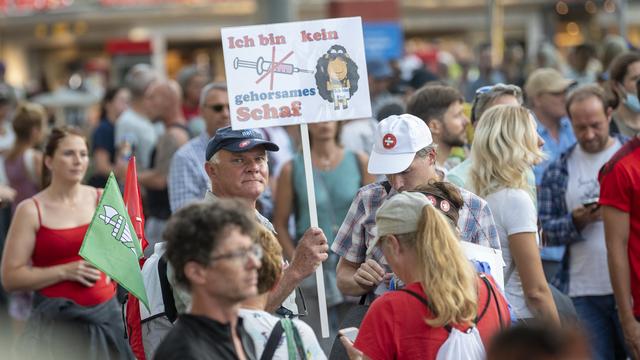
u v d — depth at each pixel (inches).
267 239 408.8
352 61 586.6
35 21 3243.1
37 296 665.0
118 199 519.8
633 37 2967.5
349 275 558.9
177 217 377.7
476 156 577.6
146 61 2546.8
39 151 1021.8
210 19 3218.5
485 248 488.7
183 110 1237.1
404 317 421.1
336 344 476.1
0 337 791.1
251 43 575.2
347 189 834.8
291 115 578.6
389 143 536.7
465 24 3346.5
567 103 729.6
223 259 369.4
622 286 651.5
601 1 2249.0
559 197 729.0
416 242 422.3
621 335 716.0
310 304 811.4
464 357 416.5
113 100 1151.6
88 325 658.2
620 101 825.5
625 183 647.1
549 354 289.6
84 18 3184.1
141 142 1064.8
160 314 482.6
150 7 3171.8
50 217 669.3
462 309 416.5
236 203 380.8
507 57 1813.5
